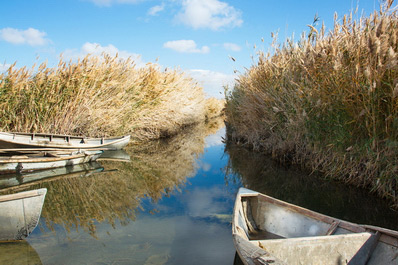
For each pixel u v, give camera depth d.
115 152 10.95
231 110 12.94
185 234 3.92
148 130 14.41
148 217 4.56
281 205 4.20
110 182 6.73
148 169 8.23
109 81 11.19
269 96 8.73
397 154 5.01
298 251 2.95
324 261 3.04
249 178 7.24
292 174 7.48
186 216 4.60
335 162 6.63
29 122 9.28
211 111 33.88
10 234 3.65
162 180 7.02
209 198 5.59
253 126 10.89
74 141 9.40
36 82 9.27
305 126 7.17
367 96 5.27
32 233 3.94
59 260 3.21
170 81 15.38
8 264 3.11
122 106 11.64
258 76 9.71
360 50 5.67
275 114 8.59
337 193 5.84
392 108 4.91
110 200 5.42
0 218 3.56
